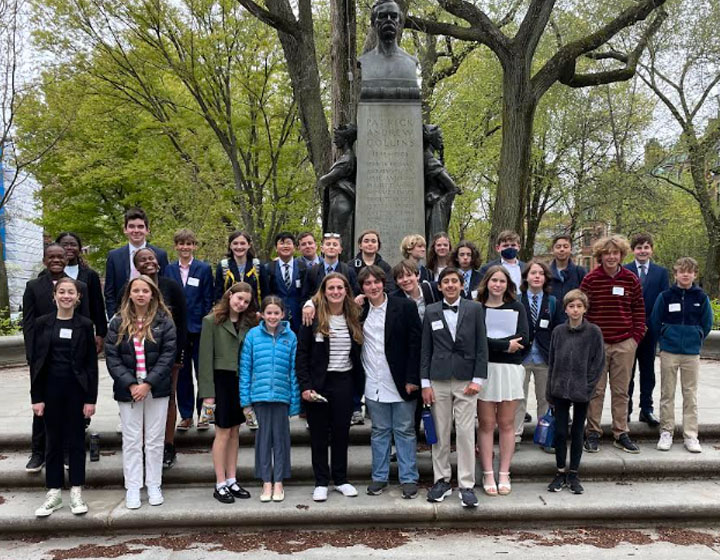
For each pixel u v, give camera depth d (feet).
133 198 65.36
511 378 14.78
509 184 40.04
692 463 16.08
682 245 85.40
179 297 16.10
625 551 12.78
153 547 13.00
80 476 13.96
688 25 63.41
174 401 16.05
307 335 14.58
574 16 55.47
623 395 17.12
